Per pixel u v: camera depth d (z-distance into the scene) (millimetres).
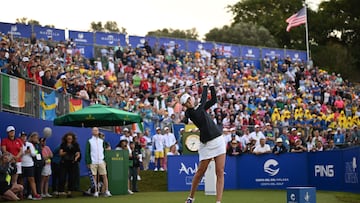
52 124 21312
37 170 17500
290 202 10273
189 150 23016
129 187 21094
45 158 17922
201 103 11570
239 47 43719
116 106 26547
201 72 36594
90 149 18359
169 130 24969
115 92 27891
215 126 11508
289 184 22328
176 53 38656
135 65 34281
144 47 37281
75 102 23453
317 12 72562
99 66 33281
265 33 66438
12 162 16125
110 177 19328
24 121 19250
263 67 44344
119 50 34844
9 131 16516
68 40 34344
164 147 24594
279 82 40125
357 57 68000
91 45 36781
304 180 22062
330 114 35250
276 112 31891
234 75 38031
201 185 22250
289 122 30750
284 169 22438
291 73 42469
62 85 22938
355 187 19297
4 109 18219
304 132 27031
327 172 21156
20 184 17062
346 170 20062
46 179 18031
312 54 65812
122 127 25891
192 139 23109
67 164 18312
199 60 39281
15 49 24594
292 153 22344
